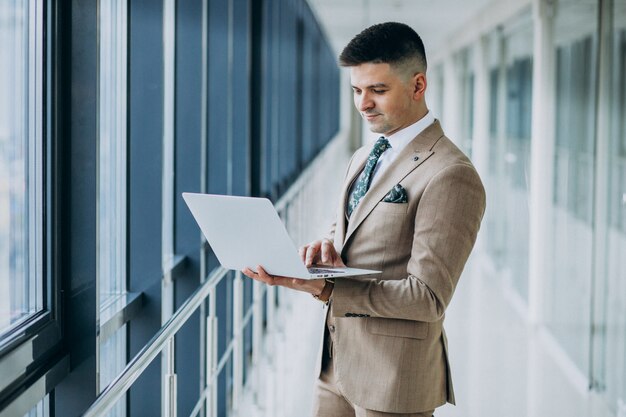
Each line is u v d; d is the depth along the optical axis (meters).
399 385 1.65
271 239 1.52
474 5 7.20
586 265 4.21
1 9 1.73
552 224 4.95
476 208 1.61
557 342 4.75
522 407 3.81
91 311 1.95
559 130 4.79
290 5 7.52
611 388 3.82
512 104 6.09
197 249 3.25
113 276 2.68
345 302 1.59
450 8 7.50
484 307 5.75
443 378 1.76
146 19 2.67
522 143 5.70
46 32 1.84
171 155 3.25
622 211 3.63
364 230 1.69
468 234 1.60
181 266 3.18
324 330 1.80
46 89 1.85
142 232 2.69
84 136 1.91
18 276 1.84
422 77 1.67
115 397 1.40
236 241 1.60
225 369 3.79
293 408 3.60
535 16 5.13
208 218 1.62
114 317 2.35
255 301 3.49
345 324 1.71
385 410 1.65
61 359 1.90
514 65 5.99
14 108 1.81
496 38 6.74
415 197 1.64
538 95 5.09
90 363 1.96
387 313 1.59
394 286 1.58
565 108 4.64
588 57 4.13
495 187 6.85
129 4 2.65
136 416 2.76
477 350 4.70
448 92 9.98
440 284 1.56
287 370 4.16
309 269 1.59
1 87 1.74
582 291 4.27
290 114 7.86
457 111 9.21
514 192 5.98
